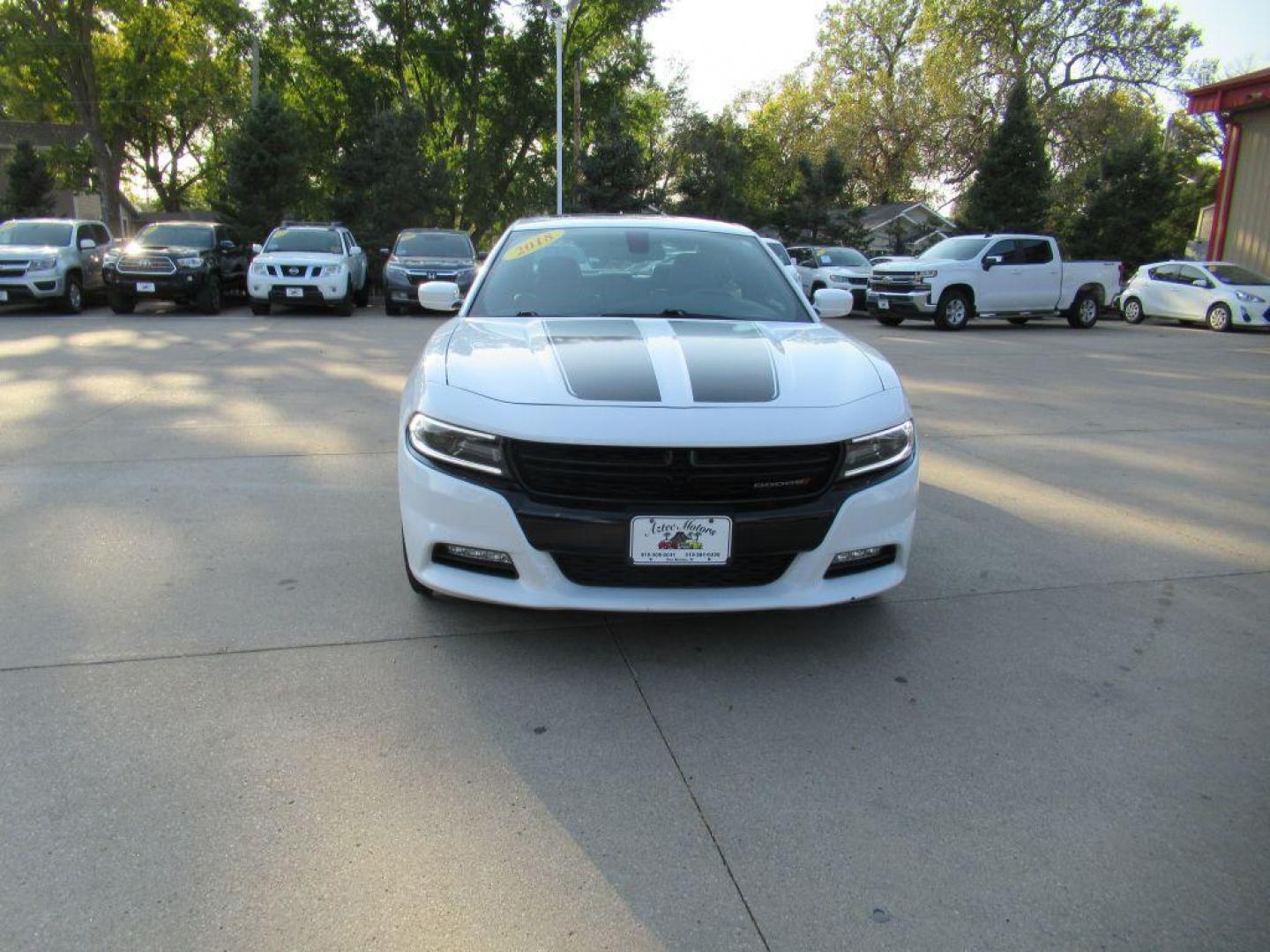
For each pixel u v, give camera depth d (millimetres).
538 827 2307
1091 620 3664
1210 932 1999
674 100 41062
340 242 17812
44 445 6102
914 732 2799
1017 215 28328
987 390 9672
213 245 17656
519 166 36281
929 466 6176
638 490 2912
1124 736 2799
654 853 2219
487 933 1944
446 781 2486
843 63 46594
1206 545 4629
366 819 2314
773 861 2201
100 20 36000
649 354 3344
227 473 5488
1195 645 3449
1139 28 39812
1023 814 2406
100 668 3055
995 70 40594
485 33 33844
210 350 11250
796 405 3074
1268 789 2537
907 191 47312
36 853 2154
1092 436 7293
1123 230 27172
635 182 30594
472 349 3426
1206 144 43625
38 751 2566
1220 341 16266
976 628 3562
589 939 1937
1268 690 3109
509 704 2896
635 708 2896
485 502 2947
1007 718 2895
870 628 3525
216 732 2689
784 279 4559
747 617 3584
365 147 28547
